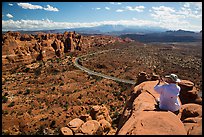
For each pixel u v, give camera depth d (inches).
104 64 5039.4
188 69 4530.0
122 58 5841.5
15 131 1521.9
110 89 3097.9
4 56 5270.7
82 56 6274.6
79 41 7588.6
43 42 6510.8
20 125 1624.0
